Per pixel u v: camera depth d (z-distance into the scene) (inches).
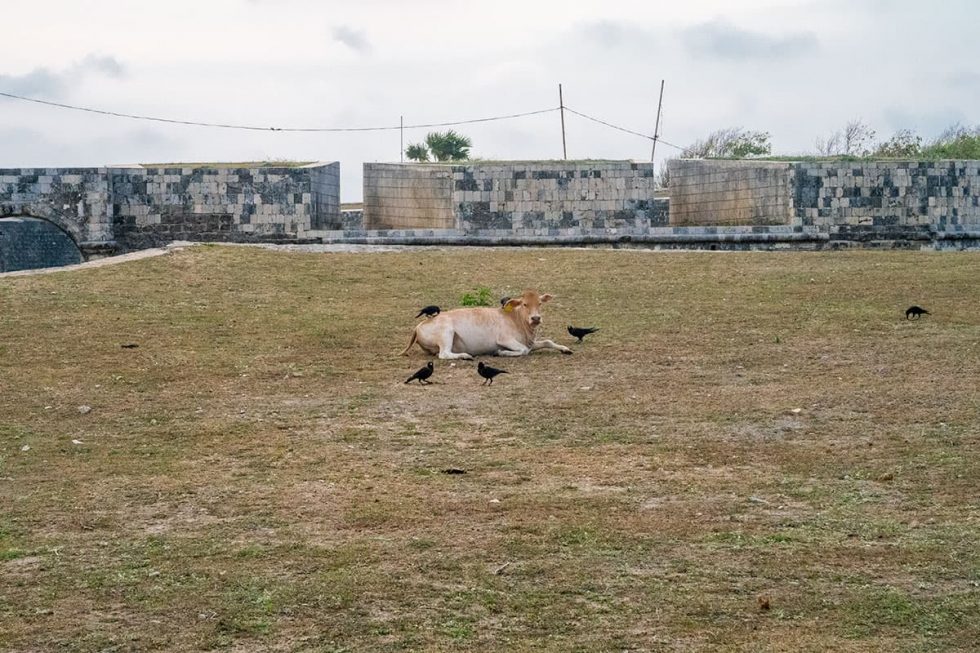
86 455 533.0
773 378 681.6
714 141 2591.0
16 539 412.2
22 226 2222.0
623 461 512.1
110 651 315.0
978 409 580.1
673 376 693.3
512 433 565.6
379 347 792.3
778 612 338.0
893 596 347.6
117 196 1633.9
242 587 359.9
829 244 1625.2
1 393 658.2
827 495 455.2
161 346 785.6
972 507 432.5
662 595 352.2
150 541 409.4
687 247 1608.0
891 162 1640.0
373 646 317.4
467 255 1213.7
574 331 792.9
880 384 650.8
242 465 514.0
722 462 508.1
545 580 365.1
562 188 1616.6
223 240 1628.9
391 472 499.2
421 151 2544.3
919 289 974.4
